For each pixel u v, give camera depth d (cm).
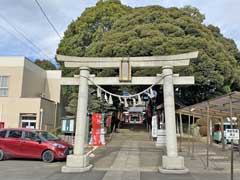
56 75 3625
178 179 952
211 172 1113
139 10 3170
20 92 2986
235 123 1944
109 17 3578
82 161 1103
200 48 2630
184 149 2023
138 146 2169
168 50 2502
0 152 1397
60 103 3581
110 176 996
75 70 3070
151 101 3262
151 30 2739
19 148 1381
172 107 1129
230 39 3541
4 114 2923
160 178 966
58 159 1348
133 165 1268
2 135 1429
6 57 3064
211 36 3019
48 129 3045
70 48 3534
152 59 1180
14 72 3033
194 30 2859
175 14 3075
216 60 2702
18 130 1431
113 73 2636
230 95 977
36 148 1359
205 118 2514
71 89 3334
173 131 1110
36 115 2895
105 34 3116
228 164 1338
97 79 1206
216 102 1255
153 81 1187
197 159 1505
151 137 2892
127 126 4334
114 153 1708
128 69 1188
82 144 1141
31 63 3241
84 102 1175
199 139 2773
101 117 2191
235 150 1975
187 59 1141
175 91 2919
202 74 2573
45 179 927
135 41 2594
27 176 978
